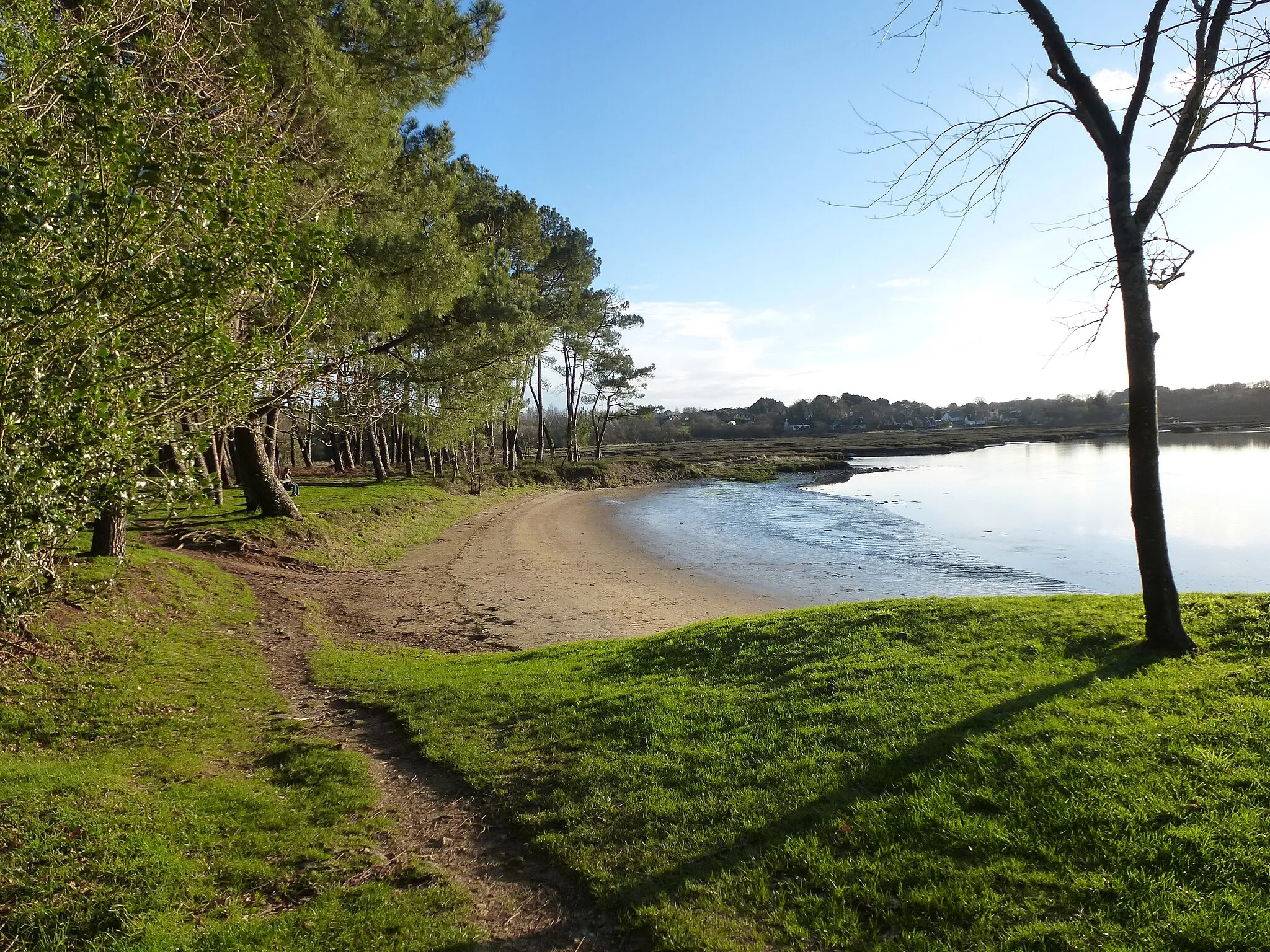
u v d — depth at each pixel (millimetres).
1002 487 42375
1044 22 6645
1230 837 3936
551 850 4934
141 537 17062
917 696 6492
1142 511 6887
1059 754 4973
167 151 5105
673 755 6125
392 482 37000
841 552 23734
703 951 3738
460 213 27062
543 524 32062
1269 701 5324
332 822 5496
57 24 5016
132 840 4867
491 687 8672
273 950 3906
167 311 4691
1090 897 3693
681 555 23703
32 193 3705
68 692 8023
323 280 5562
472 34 15828
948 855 4203
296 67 12258
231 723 7805
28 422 4176
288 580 16406
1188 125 6262
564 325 42406
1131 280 6723
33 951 3822
